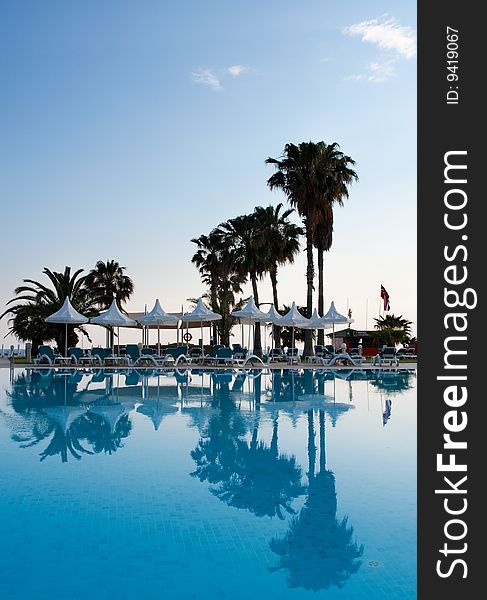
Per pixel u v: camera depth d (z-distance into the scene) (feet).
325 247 107.45
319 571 13.41
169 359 91.50
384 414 38.78
